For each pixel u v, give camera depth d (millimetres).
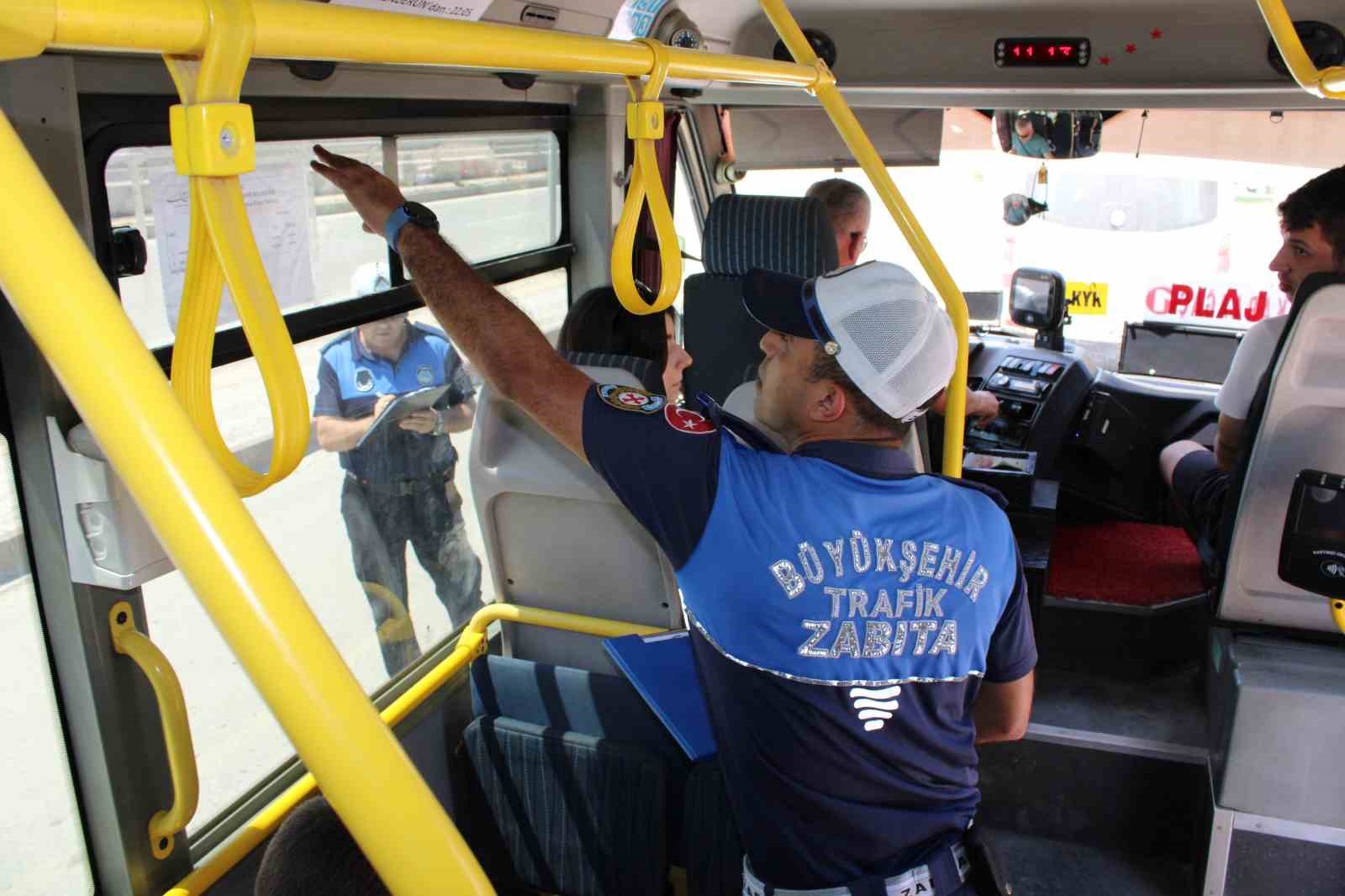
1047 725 2926
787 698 1553
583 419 1592
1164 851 2918
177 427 536
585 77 3010
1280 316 2949
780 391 1678
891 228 4660
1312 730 2434
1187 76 3381
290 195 2232
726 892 2186
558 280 3512
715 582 1548
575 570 2707
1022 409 4051
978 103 3625
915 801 1627
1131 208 3986
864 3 3408
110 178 1789
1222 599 2652
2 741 1873
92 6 640
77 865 1984
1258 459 2471
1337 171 2881
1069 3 3338
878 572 1533
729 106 4082
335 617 2939
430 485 3207
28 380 1687
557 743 2455
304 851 1116
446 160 2812
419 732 2666
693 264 4469
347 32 854
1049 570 3355
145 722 1983
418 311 2820
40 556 1804
